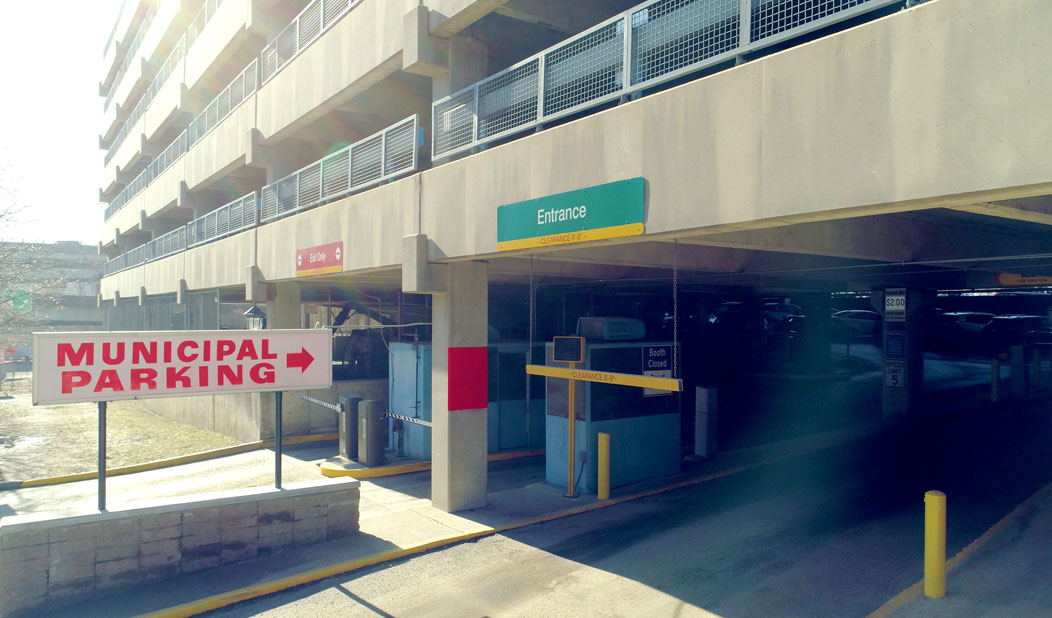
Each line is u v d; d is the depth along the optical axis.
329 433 17.42
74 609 6.91
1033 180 4.00
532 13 9.79
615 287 18.36
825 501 9.67
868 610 6.13
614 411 11.27
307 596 7.22
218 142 20.34
